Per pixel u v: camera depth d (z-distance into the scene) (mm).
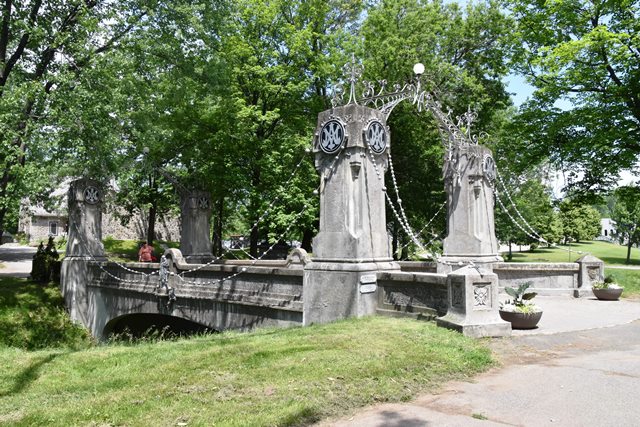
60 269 22656
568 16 22047
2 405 6211
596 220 70812
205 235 22906
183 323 19641
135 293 18469
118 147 20125
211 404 5727
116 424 5246
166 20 21844
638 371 7270
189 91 23297
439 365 7293
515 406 5824
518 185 39344
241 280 14312
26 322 19969
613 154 22641
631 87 21672
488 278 9359
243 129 25109
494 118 30766
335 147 12148
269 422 5141
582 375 7066
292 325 12664
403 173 30188
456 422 5328
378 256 11977
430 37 26547
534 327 10258
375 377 6648
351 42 26625
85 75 18812
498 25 27922
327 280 11789
